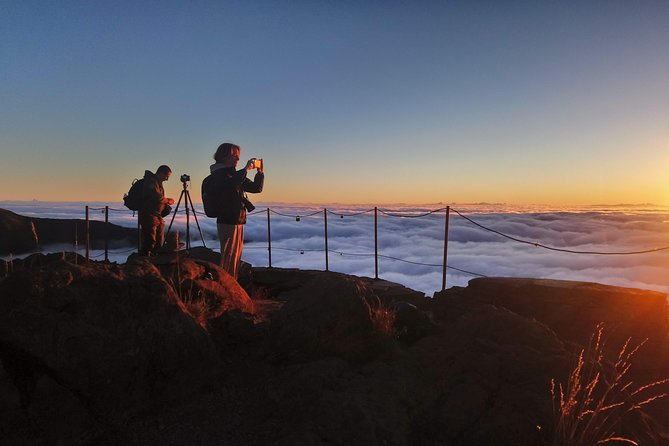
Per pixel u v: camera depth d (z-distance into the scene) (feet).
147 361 11.82
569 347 15.40
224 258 20.93
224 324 15.61
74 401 10.62
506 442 10.72
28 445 9.67
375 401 11.46
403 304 17.56
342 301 14.74
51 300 11.25
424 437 10.97
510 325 15.05
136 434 10.71
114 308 12.08
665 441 11.18
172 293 13.51
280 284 33.65
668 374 17.35
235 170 20.94
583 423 10.71
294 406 11.68
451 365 13.53
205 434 10.94
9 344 10.42
